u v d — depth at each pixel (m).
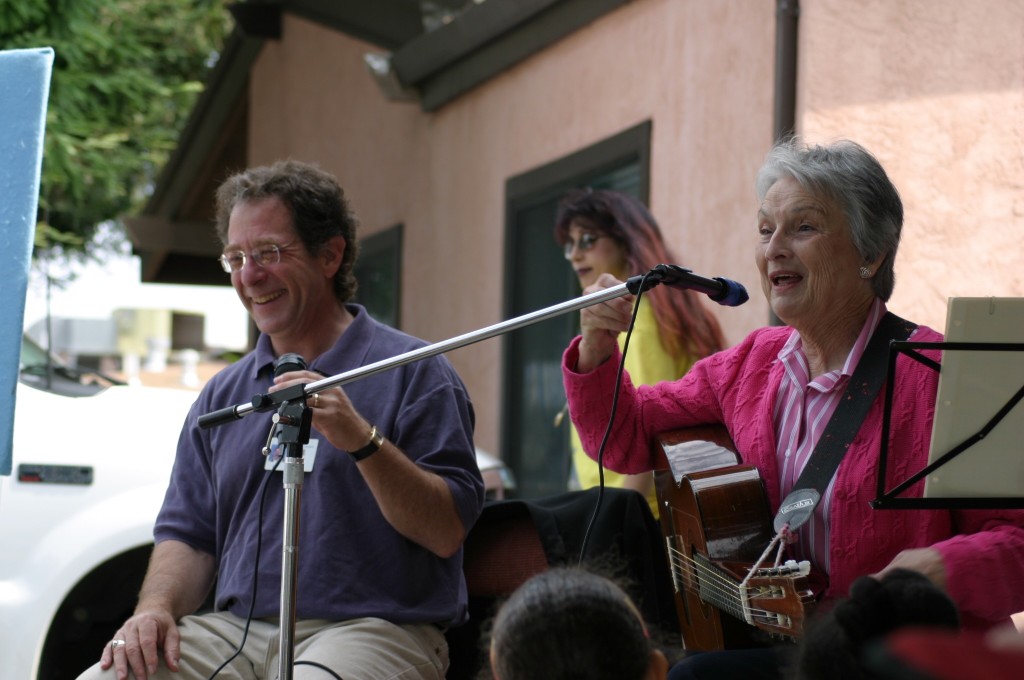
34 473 4.85
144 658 3.50
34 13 9.87
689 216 6.37
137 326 16.55
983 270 5.11
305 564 3.57
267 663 3.52
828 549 3.23
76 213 16.77
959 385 2.82
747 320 5.89
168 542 3.85
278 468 3.69
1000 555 2.94
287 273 3.82
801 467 3.37
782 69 5.62
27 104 3.28
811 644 2.04
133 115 13.82
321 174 3.95
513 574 3.98
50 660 4.93
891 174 5.30
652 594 3.85
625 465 3.78
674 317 4.46
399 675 3.44
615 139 7.02
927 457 3.14
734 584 3.22
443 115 9.11
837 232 3.31
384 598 3.56
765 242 3.43
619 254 4.74
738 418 3.56
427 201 9.35
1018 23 5.06
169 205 14.02
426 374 3.78
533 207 8.02
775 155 3.43
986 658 1.07
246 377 3.92
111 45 11.48
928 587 2.03
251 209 3.85
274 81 12.34
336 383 3.15
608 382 3.67
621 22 7.04
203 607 4.77
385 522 3.62
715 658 3.15
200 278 15.41
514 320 3.08
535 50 7.81
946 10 5.22
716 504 3.37
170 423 5.15
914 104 5.29
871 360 3.29
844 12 5.44
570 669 1.90
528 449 8.11
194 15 17.48
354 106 10.62
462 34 8.29
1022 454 2.86
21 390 5.05
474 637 3.98
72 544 4.82
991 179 5.11
